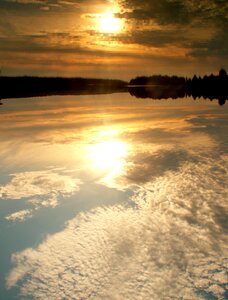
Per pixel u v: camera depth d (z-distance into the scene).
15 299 3.66
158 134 11.68
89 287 3.83
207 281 3.88
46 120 15.09
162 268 4.12
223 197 5.96
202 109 19.38
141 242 4.64
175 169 7.53
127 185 6.58
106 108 20.14
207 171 7.34
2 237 4.72
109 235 4.81
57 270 4.09
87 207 5.62
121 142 10.37
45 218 5.24
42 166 7.80
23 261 4.25
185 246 4.54
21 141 10.47
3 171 7.43
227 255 4.33
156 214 5.40
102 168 7.66
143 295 3.71
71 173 7.30
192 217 5.29
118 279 3.95
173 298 3.66
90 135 11.54
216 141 10.33
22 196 6.01
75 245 4.57
